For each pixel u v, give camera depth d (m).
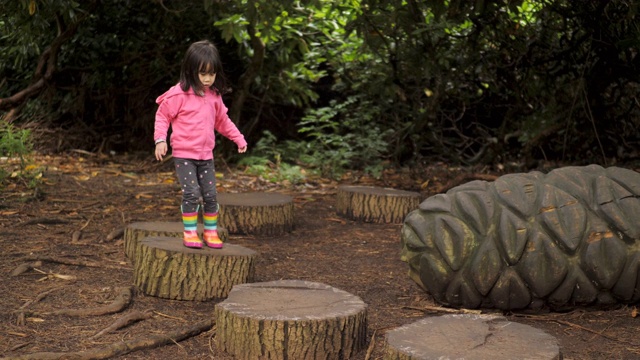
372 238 7.23
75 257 5.99
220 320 4.06
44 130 12.55
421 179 10.95
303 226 7.80
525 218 4.60
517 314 4.73
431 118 11.68
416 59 10.63
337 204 8.48
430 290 4.82
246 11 9.09
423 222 4.82
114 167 11.23
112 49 12.89
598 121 10.64
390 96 12.27
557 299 4.61
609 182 4.74
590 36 9.72
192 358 3.97
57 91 13.42
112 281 5.34
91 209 8.03
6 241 6.41
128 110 13.33
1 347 3.96
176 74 13.16
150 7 12.50
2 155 10.70
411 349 3.38
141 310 4.74
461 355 3.32
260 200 7.54
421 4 9.64
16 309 4.60
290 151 12.11
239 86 12.40
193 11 12.40
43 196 8.52
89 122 13.51
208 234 5.30
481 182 4.92
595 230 4.56
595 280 4.56
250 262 5.13
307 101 12.80
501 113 12.27
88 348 4.02
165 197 8.91
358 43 11.72
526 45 10.41
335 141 12.16
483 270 4.57
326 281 5.60
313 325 3.87
